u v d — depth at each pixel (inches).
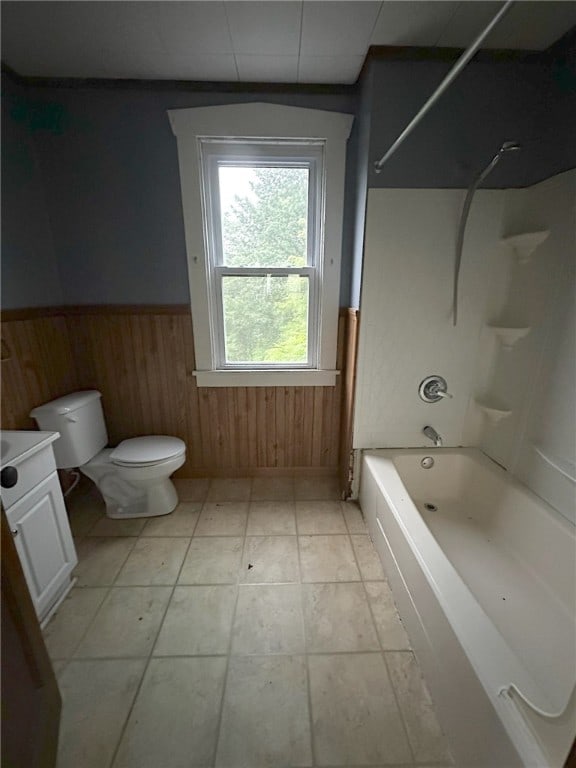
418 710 39.1
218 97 65.1
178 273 74.2
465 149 59.3
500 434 66.9
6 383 58.6
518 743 26.2
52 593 49.7
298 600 53.2
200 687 41.3
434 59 56.0
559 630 45.3
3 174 58.8
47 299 69.7
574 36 50.6
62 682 41.9
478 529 64.8
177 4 46.0
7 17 47.8
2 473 39.4
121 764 34.8
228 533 68.1
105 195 69.6
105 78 63.3
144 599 53.3
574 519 50.0
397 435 73.5
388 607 52.1
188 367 79.5
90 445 71.6
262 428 84.6
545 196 55.2
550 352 54.7
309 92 65.3
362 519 72.7
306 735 36.8
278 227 73.4
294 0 45.4
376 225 62.0
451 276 64.9
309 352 80.7
